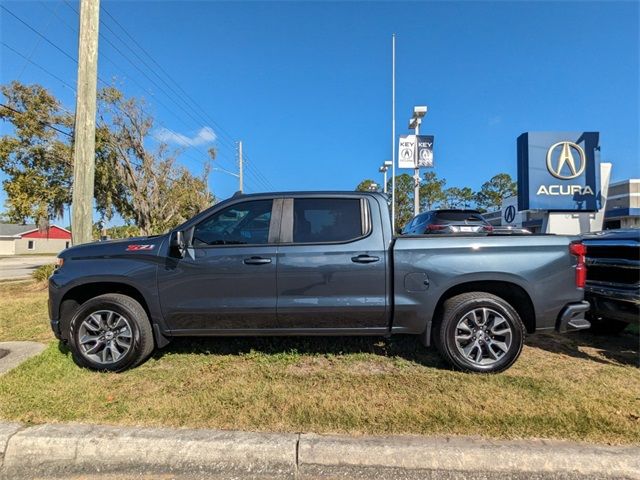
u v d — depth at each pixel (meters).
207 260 4.46
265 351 5.07
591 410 3.59
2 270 25.70
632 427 3.33
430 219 11.88
